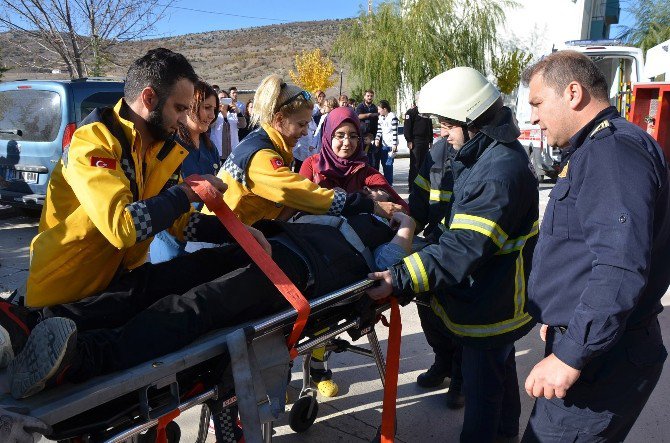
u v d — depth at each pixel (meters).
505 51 21.52
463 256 2.10
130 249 2.08
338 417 3.03
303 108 2.59
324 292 2.08
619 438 1.84
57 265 1.84
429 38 18.12
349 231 2.31
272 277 1.87
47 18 9.98
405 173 12.84
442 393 3.27
